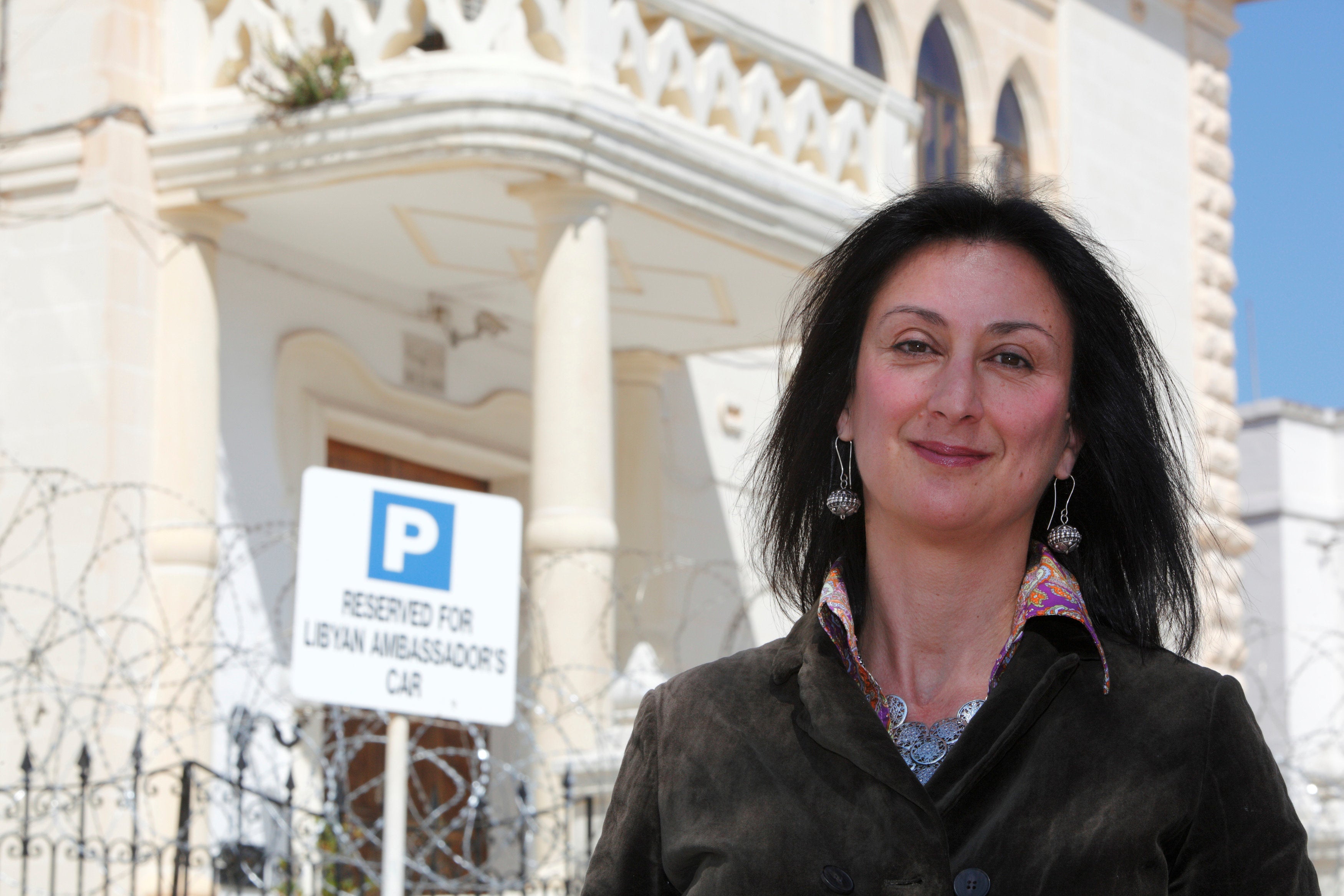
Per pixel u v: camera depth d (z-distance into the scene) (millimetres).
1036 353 2059
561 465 8922
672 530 12391
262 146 9203
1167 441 2180
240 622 8719
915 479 2041
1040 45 15156
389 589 4887
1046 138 15125
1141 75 16109
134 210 9523
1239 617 14930
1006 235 2121
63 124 9555
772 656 2127
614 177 9125
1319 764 12297
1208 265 16422
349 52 9078
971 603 2086
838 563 2209
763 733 2031
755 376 13352
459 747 11297
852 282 2178
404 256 10594
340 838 7242
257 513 10039
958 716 2027
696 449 12734
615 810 2184
